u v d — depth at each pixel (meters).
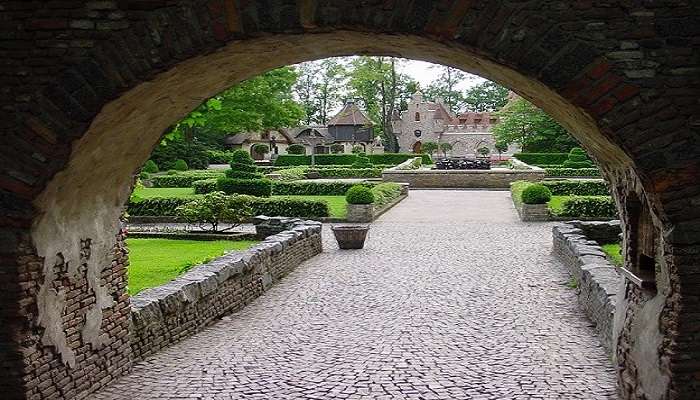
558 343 8.40
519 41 4.89
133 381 7.11
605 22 4.82
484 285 12.21
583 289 10.09
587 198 22.22
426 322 9.64
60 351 6.14
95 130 5.52
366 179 40.09
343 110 72.38
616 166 6.05
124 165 6.87
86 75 5.18
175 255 15.27
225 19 5.08
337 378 7.21
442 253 16.05
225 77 6.56
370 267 14.33
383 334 9.02
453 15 4.94
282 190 31.14
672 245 4.81
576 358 7.76
